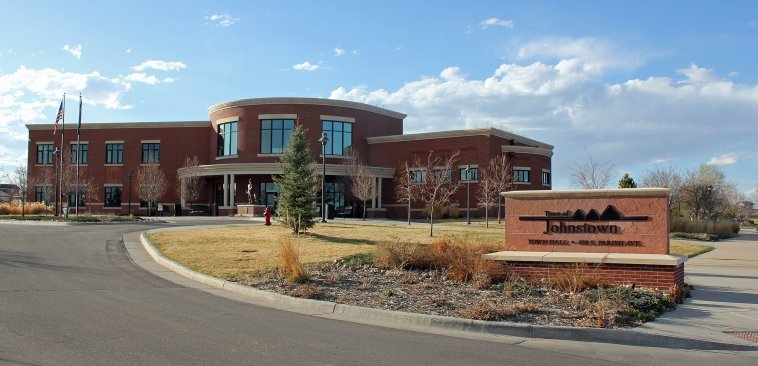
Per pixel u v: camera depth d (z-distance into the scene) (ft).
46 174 187.93
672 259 38.40
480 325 29.40
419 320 30.73
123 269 50.24
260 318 31.35
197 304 34.99
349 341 26.43
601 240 42.47
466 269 43.09
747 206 254.06
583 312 31.71
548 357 24.47
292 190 80.02
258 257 55.88
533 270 42.57
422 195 159.74
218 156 173.88
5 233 81.00
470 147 160.66
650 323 29.86
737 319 31.14
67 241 71.26
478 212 157.58
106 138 185.68
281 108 165.37
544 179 170.30
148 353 22.98
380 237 76.28
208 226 97.60
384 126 184.65
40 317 29.48
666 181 155.94
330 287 40.06
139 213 180.96
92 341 24.72
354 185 147.13
